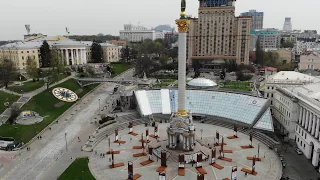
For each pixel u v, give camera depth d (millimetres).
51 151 108938
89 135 125312
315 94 109188
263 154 106000
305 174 90625
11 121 129750
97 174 91562
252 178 88438
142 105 153000
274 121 141625
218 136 114188
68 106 168750
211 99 154000
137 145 115188
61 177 88812
